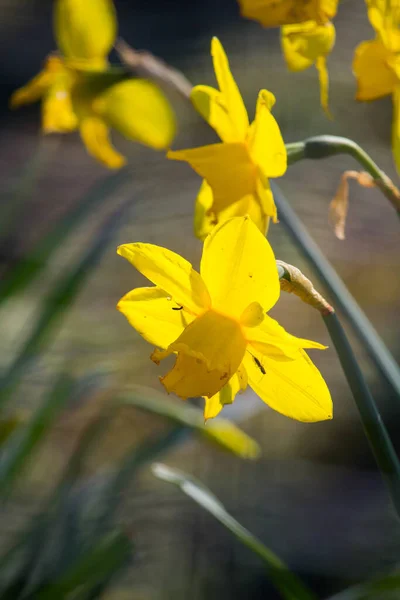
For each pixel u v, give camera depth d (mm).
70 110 706
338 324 521
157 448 775
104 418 779
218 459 1241
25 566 696
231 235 510
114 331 1265
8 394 765
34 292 1057
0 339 1017
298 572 1115
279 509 1185
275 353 517
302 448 1358
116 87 692
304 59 558
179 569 1052
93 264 773
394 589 623
